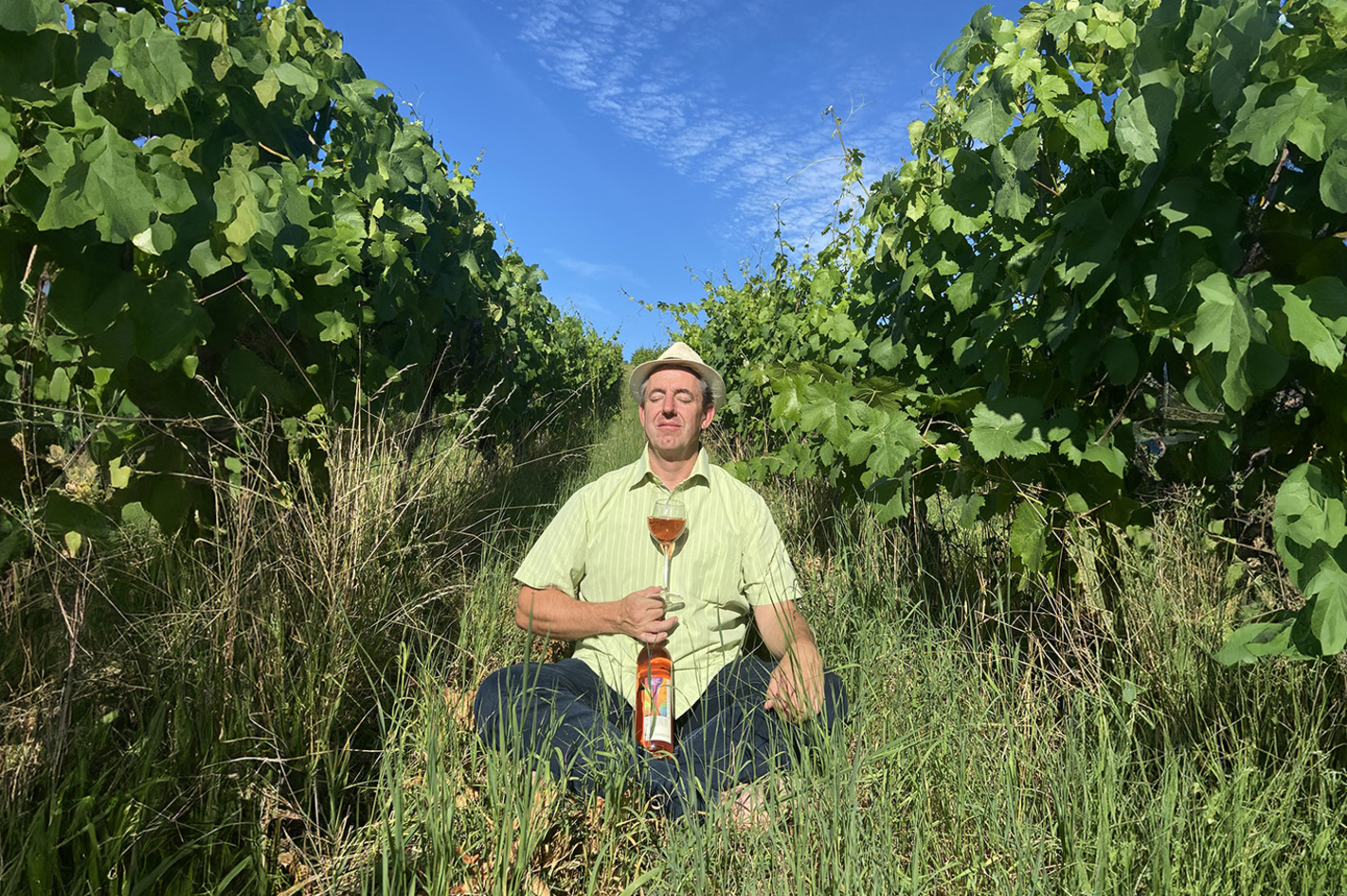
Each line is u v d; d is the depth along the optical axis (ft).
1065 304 7.22
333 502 7.99
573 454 22.65
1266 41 5.34
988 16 8.46
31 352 6.51
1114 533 7.80
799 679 6.52
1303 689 6.47
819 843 5.18
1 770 4.75
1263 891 4.97
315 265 9.05
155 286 6.44
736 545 7.75
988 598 8.87
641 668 7.19
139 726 5.68
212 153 8.16
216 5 8.56
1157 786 5.97
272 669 6.46
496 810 5.54
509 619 9.64
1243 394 5.42
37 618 6.00
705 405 8.12
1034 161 7.09
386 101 14.05
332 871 5.34
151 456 7.22
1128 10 7.10
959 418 9.12
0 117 5.37
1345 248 5.77
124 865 4.77
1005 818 5.45
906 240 10.71
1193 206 5.99
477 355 20.89
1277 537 5.38
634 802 6.34
